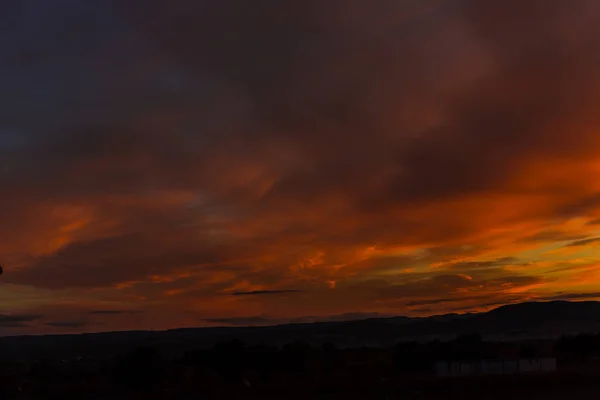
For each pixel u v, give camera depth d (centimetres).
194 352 6688
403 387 4816
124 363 5472
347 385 4972
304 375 6462
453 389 4656
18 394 4941
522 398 4038
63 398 4700
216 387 4972
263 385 5328
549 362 6316
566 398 3984
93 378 6247
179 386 5234
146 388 5259
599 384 4741
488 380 5028
